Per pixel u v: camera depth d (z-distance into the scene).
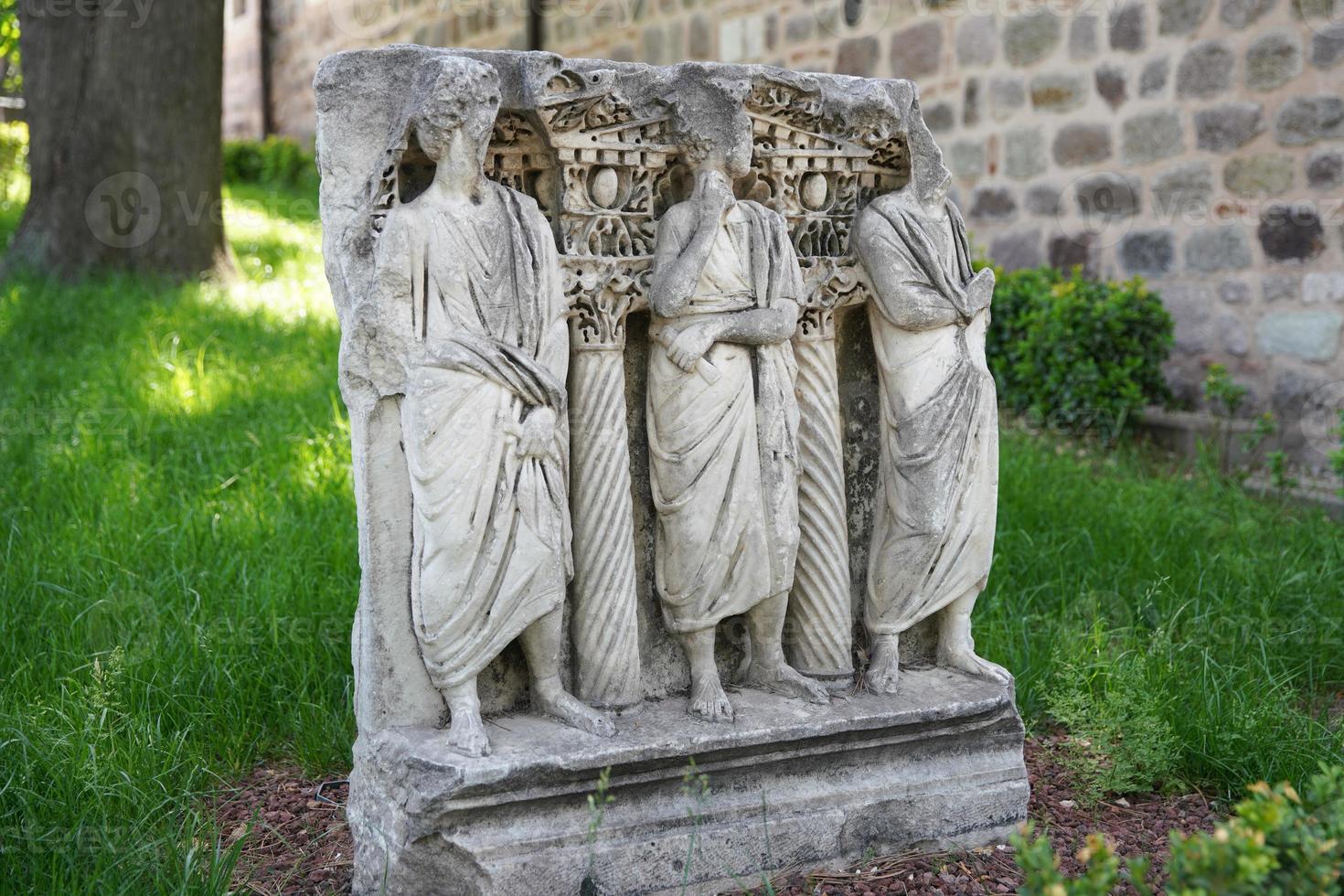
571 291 3.10
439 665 2.94
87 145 8.91
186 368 6.67
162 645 4.02
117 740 3.48
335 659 4.09
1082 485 5.86
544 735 3.00
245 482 5.30
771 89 3.25
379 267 2.86
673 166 3.29
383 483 2.97
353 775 3.13
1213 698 3.81
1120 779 3.57
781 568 3.26
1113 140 7.69
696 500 3.18
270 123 16.97
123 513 4.96
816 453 3.39
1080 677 3.84
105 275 8.78
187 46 9.01
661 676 3.38
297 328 7.59
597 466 3.14
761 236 3.22
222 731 3.81
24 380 6.32
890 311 3.38
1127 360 7.09
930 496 3.39
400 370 2.89
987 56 8.27
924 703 3.32
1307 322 6.88
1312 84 6.75
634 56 10.91
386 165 2.90
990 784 3.40
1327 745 3.64
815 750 3.19
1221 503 5.96
